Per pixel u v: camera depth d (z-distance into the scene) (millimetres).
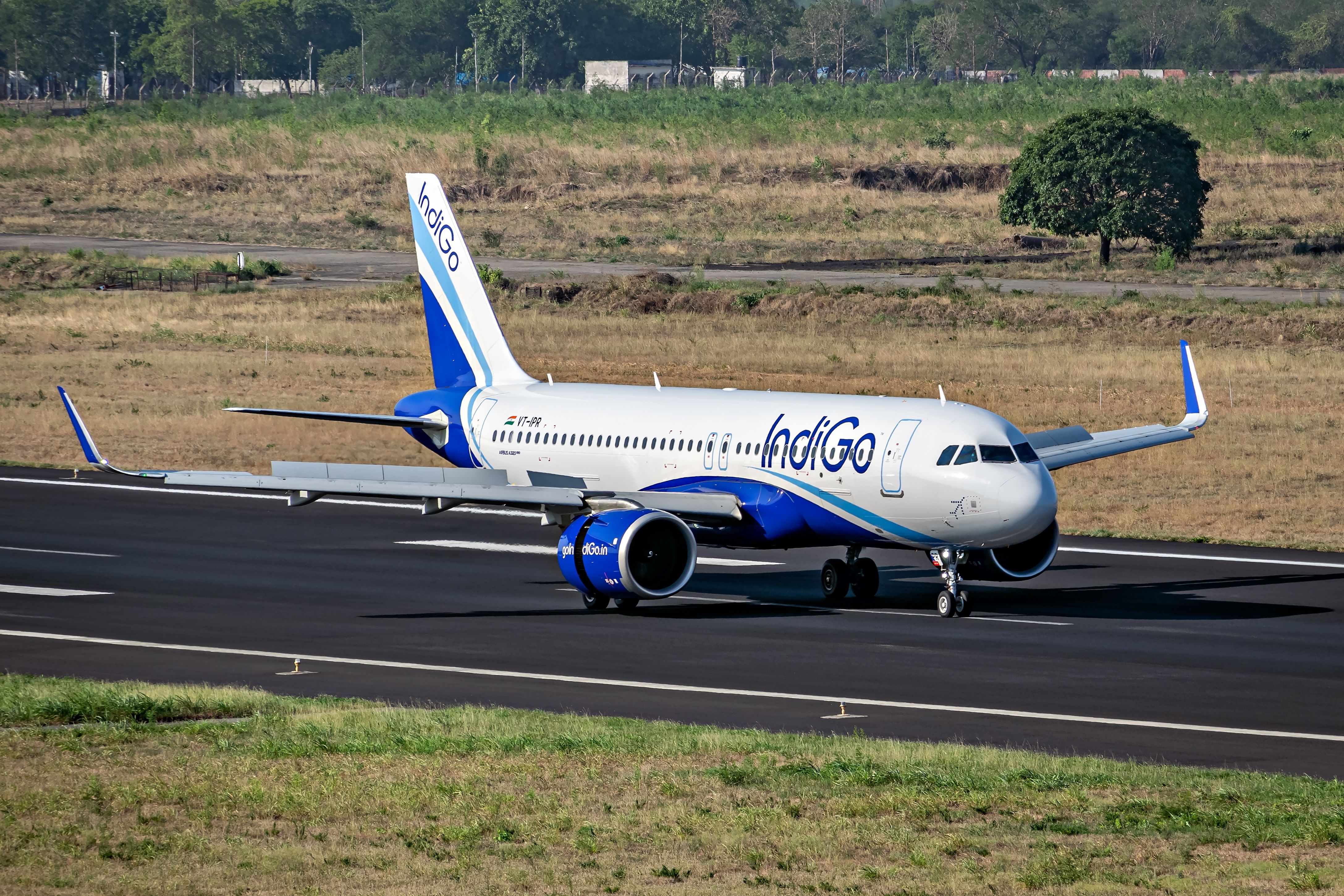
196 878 60281
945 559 135000
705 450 146125
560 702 101750
